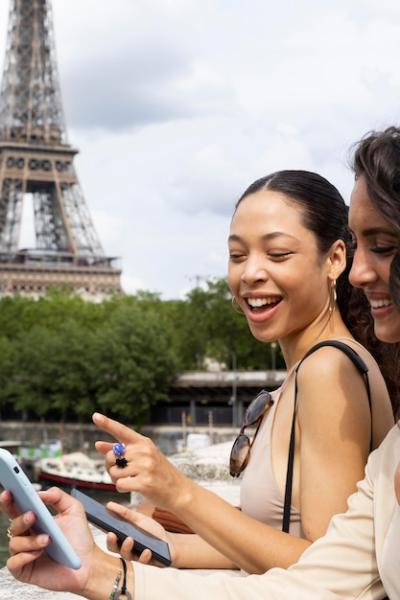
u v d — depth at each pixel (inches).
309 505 192.4
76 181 7445.9
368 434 195.9
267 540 188.7
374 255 156.9
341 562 171.5
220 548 190.5
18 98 7608.3
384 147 151.4
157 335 4446.4
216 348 4729.3
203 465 570.3
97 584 171.8
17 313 5777.6
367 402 197.0
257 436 223.6
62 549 162.6
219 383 4335.6
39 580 171.2
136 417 4534.9
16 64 7760.8
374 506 169.0
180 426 4522.6
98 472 3122.5
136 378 4357.8
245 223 219.1
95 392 4694.9
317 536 190.7
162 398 4419.3
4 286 7071.9
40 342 4783.5
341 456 191.9
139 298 5812.0
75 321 5211.6
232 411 4490.7
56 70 7760.8
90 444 4837.6
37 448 4227.4
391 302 158.4
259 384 4261.8
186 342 4753.9
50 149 7401.6
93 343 4507.9
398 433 172.1
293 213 216.5
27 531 165.5
